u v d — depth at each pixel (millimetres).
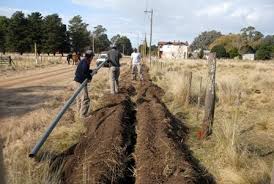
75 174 5992
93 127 8656
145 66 39094
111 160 6422
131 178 6484
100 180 5656
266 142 8727
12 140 7809
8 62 36312
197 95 13500
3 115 10695
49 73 29438
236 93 14594
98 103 12430
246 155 7102
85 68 10016
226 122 8484
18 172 5176
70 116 10219
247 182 6094
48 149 7262
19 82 21250
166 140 7352
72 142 7887
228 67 44906
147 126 8453
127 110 11094
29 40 85125
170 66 38188
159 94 15078
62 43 89438
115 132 7895
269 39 127688
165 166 6219
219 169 6770
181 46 114375
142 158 6773
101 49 140375
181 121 10648
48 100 13758
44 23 87312
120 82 20094
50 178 5508
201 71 33031
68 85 19688
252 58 94125
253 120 11039
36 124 9164
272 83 20531
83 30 110938
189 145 8273
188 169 6078
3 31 89188
